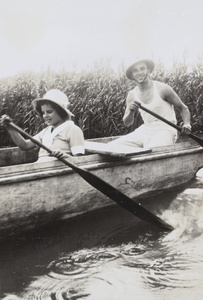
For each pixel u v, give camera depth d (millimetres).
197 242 3305
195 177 5430
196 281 2615
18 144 4012
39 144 3621
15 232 3498
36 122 6195
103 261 2949
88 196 4023
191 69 7746
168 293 2455
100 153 4094
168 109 5160
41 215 3639
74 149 3936
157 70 7691
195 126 7656
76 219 3922
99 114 6641
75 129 3986
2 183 3271
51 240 3383
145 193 4684
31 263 2922
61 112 4051
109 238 3416
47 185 3619
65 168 3748
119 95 6898
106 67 7121
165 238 3402
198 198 4535
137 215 3732
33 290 2512
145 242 3316
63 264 2912
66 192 3797
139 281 2623
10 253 3113
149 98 5109
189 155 5254
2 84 6434
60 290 2514
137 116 6922
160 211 4109
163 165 4871
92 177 3670
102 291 2494
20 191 3422
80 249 3191
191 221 3812
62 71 6863
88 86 6887
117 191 3740
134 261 2945
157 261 2936
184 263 2895
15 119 6328
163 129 5133
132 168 4461
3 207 3334
